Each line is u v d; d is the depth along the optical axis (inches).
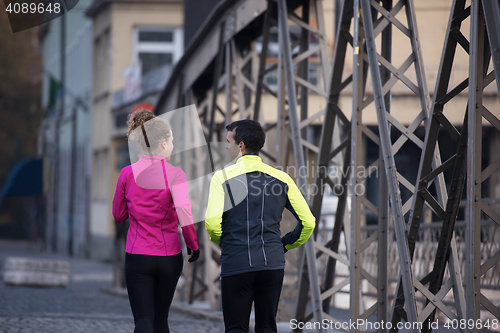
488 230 553.3
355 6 435.8
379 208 451.2
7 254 2000.5
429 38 855.1
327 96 483.8
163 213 350.9
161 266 350.3
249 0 629.3
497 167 352.2
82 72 2247.8
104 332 539.8
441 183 424.8
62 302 809.5
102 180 1978.3
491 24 335.3
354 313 446.3
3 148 3026.6
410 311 395.2
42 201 2222.0
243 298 338.0
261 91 622.2
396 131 775.7
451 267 400.8
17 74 2945.4
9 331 520.7
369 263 719.1
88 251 2014.0
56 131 2311.8
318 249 503.5
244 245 335.3
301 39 587.5
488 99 713.6
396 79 443.8
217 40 720.3
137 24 1886.1
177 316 693.9
